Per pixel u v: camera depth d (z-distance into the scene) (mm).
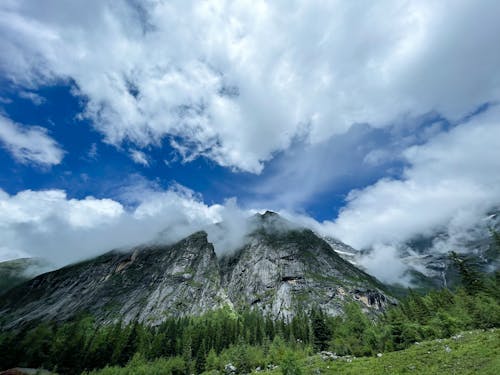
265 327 172375
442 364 45125
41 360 128750
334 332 139500
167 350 136625
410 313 130625
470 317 90625
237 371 105938
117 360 125812
